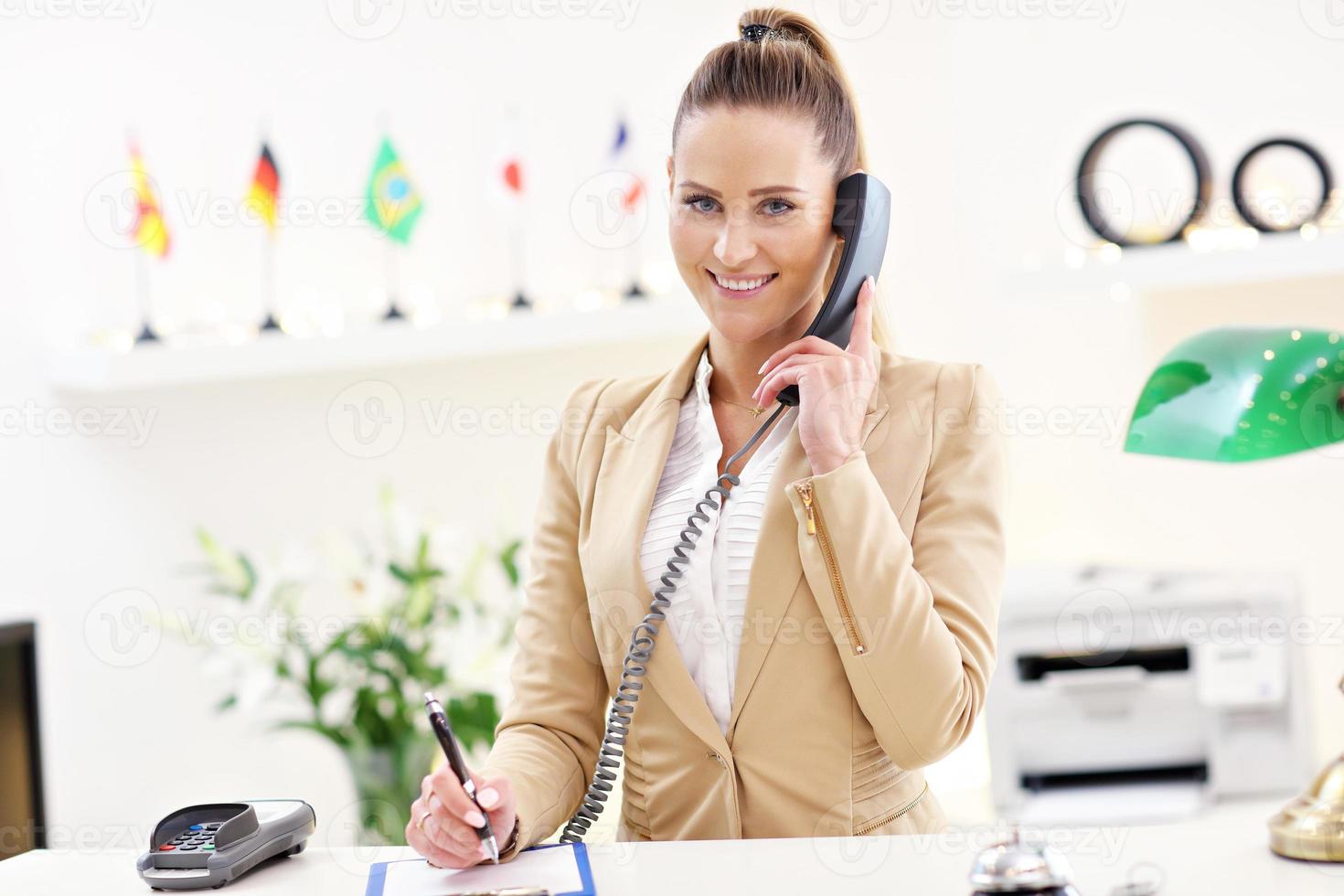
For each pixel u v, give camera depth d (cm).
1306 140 293
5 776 295
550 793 124
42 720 301
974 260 318
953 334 321
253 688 241
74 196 311
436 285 329
